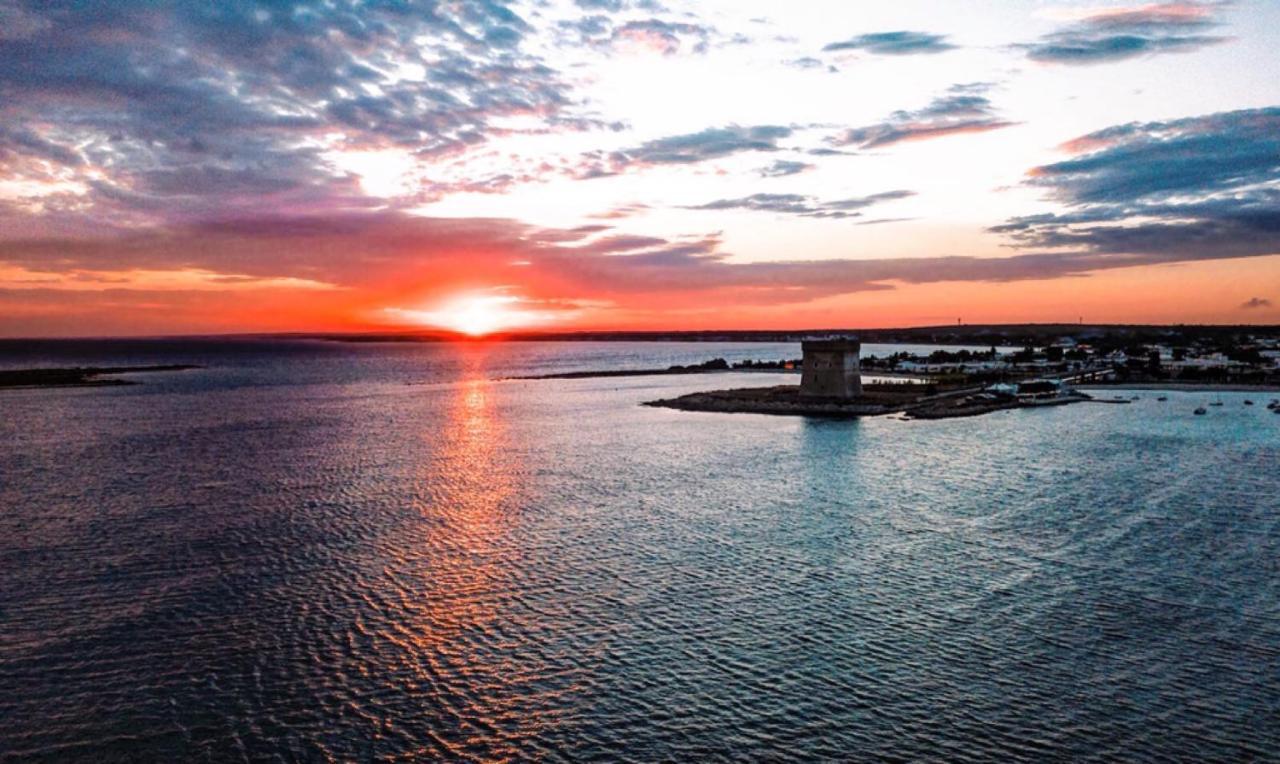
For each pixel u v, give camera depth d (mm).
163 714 30828
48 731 29672
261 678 33625
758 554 49375
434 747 28625
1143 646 35844
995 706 30938
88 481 73375
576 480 72750
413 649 36281
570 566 47344
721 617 39625
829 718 30297
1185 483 68125
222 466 81250
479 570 46750
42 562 48562
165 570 47000
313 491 68562
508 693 32312
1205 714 30141
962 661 34656
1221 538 51531
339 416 130000
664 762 27656
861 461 81312
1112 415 120000
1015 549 49875
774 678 33375
